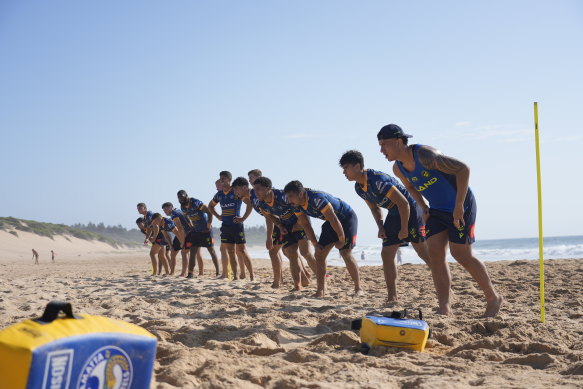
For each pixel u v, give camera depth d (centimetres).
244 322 477
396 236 629
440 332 420
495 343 379
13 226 7931
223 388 260
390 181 604
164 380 283
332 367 312
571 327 462
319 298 689
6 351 168
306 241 800
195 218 1127
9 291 860
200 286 885
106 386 185
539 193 486
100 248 9562
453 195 496
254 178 896
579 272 993
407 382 283
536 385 274
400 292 765
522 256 3800
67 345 174
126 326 200
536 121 489
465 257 502
